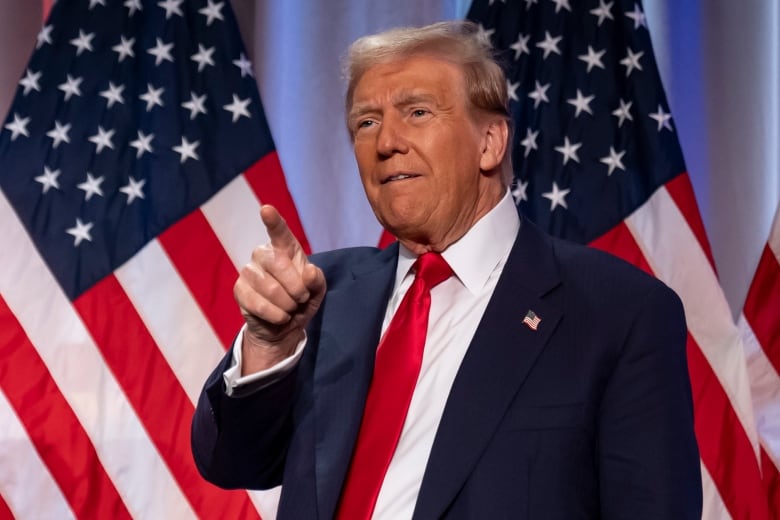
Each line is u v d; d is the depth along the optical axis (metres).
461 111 3.11
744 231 6.09
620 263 3.02
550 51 5.74
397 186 3.06
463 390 2.74
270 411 2.92
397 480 2.75
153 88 5.69
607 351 2.76
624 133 5.60
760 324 5.45
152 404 5.34
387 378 2.95
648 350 2.76
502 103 3.23
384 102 3.09
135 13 5.84
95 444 5.28
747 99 6.16
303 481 2.86
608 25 5.78
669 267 5.40
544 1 5.83
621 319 2.81
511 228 3.20
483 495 2.60
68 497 5.22
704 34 6.24
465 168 3.09
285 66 6.34
